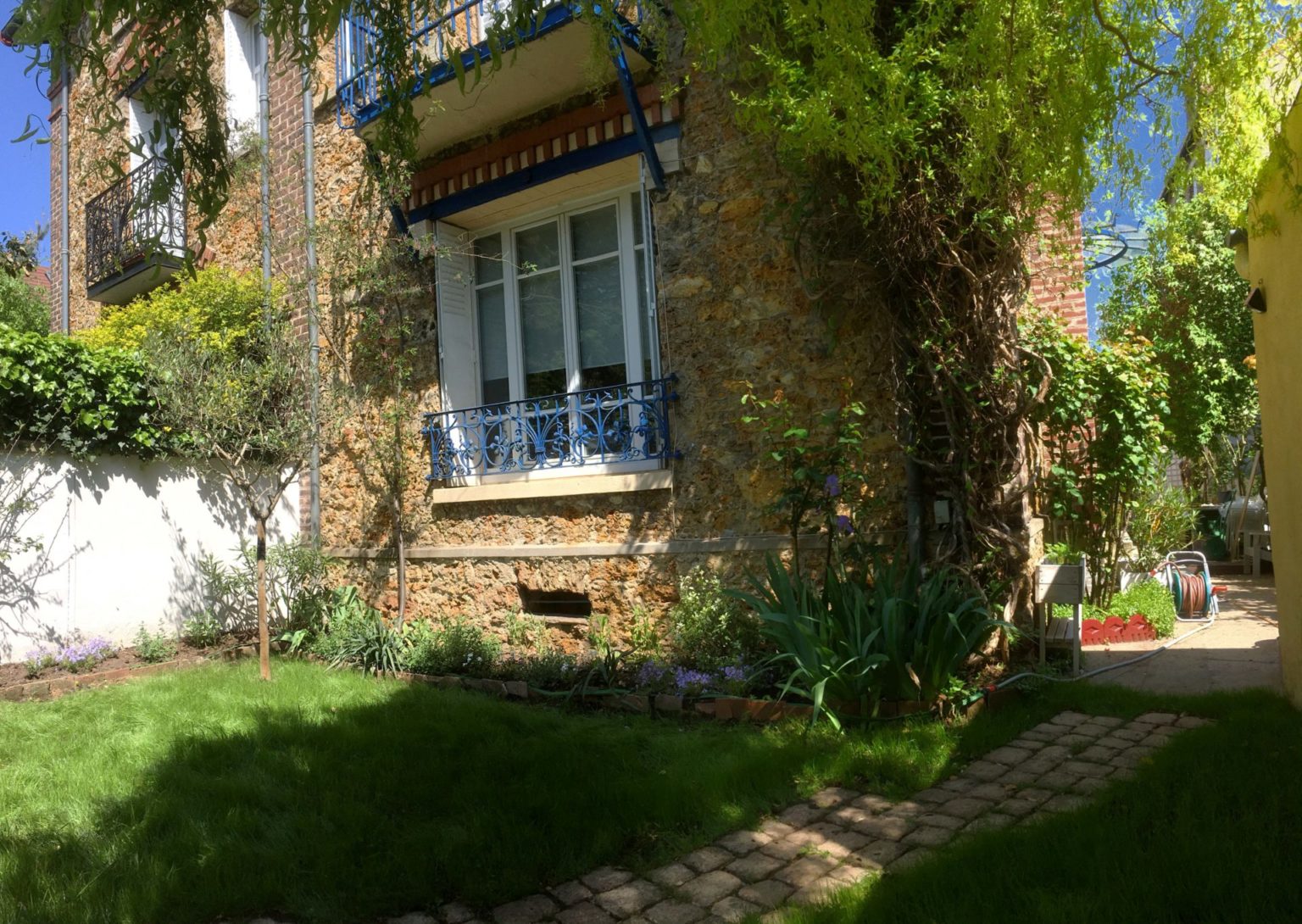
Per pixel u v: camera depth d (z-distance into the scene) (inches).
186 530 368.5
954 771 169.3
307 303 360.5
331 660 310.3
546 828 148.5
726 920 120.3
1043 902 109.2
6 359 307.3
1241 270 218.1
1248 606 348.8
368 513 367.2
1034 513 262.2
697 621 250.4
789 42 197.6
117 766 188.9
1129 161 161.2
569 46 266.5
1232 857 116.5
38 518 326.0
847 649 202.8
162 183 179.5
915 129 192.5
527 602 319.0
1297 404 179.2
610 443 302.8
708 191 271.4
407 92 185.8
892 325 230.4
